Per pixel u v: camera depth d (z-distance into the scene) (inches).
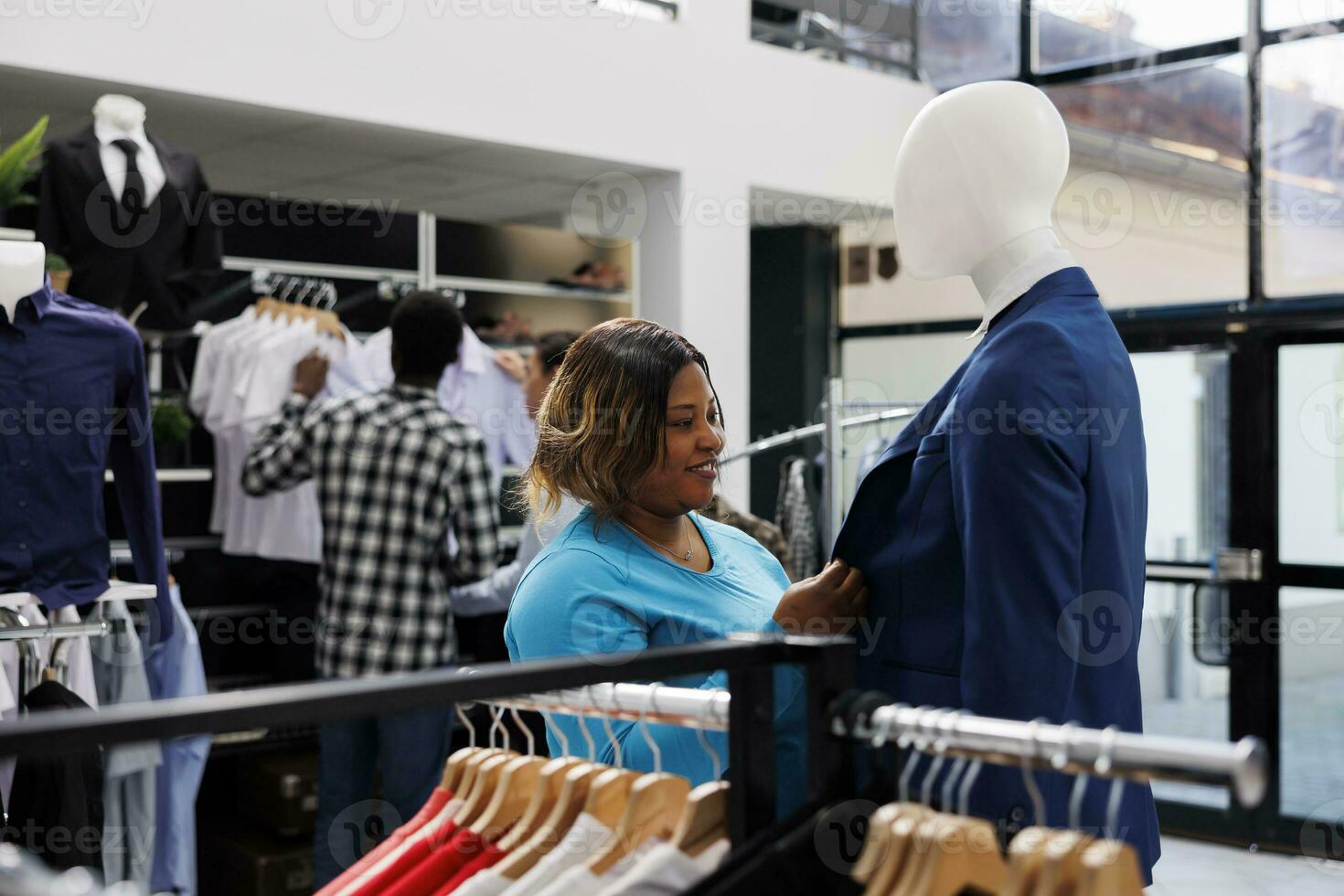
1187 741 37.5
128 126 144.7
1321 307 187.6
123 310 146.4
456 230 195.6
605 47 201.9
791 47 233.6
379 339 175.0
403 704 36.0
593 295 209.5
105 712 31.6
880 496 66.8
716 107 216.7
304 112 170.7
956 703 61.7
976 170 66.2
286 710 33.9
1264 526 192.7
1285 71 191.5
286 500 166.6
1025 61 222.5
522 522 192.4
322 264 182.2
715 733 59.3
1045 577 58.6
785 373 264.4
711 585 65.4
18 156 129.1
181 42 158.2
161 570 120.0
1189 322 199.2
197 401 167.8
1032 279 65.7
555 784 48.8
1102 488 62.1
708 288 215.9
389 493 138.6
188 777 130.6
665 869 43.5
